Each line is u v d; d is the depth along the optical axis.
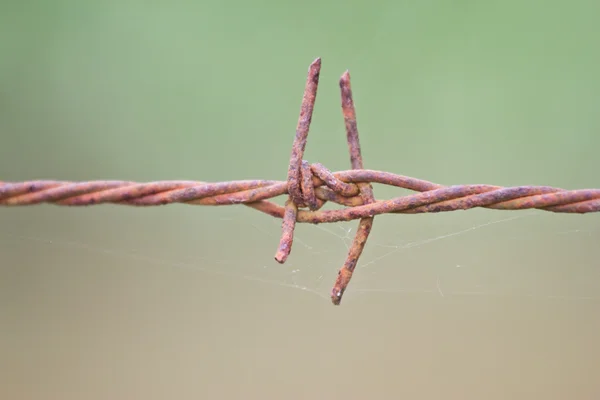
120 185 0.47
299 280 0.58
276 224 0.68
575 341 0.56
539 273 0.57
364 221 0.46
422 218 0.61
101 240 0.70
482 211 0.61
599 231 0.60
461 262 0.58
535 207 0.46
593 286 0.57
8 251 0.70
